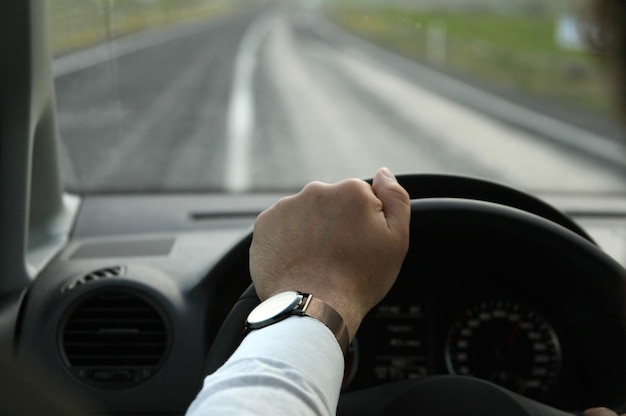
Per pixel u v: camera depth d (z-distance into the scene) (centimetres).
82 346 141
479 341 132
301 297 64
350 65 1983
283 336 61
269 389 53
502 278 128
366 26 3334
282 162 671
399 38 2689
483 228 109
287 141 810
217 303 142
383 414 100
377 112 1175
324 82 1577
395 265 71
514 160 824
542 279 121
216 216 201
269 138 816
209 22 3762
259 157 683
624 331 112
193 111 1062
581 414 106
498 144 934
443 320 133
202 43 2394
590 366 124
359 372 134
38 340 141
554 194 236
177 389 138
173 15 3381
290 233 70
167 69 1697
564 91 1670
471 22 2752
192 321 140
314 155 728
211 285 140
